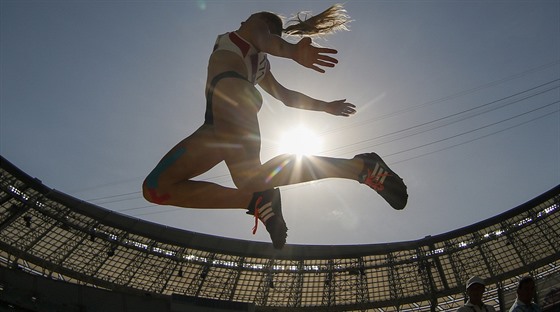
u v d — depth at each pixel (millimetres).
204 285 54281
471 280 8055
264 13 4801
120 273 52438
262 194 4254
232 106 4238
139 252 52594
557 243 48750
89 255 51312
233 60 4410
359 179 4453
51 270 49469
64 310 42562
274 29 4797
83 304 44062
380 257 54000
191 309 46875
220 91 4277
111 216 50906
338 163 4387
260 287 54812
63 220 49625
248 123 4258
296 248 54281
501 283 50719
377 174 4441
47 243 50156
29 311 41562
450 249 52281
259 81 4855
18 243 48281
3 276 41562
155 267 53219
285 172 4207
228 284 54531
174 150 4289
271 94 5336
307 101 5355
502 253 51094
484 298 50812
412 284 53125
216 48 4523
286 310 53969
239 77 4336
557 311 39625
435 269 52594
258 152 4270
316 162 4320
